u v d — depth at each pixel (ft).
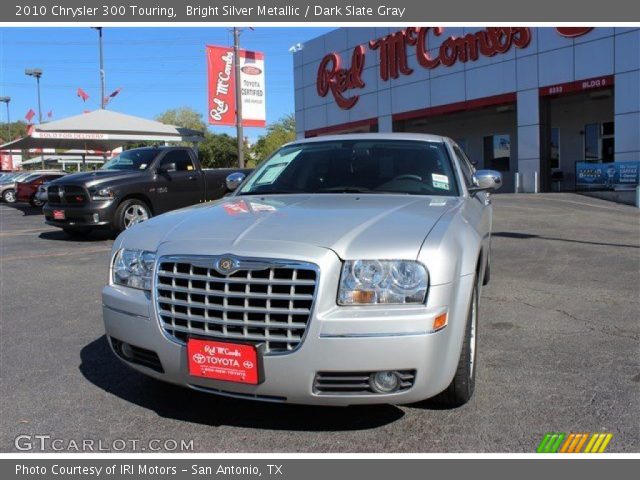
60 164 181.78
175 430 11.03
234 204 13.24
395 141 16.39
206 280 10.03
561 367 13.73
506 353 14.75
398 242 10.01
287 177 15.56
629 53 59.62
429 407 11.68
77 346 15.93
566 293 20.95
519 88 69.67
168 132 72.74
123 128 69.87
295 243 9.95
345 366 9.48
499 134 87.20
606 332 16.37
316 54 97.30
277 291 9.71
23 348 15.76
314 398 9.72
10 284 24.20
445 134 94.63
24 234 42.65
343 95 92.89
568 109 79.97
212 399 12.30
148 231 11.68
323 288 9.57
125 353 11.46
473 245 11.25
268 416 11.50
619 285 22.06
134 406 12.03
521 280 23.21
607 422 10.97
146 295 10.89
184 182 40.52
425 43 79.87
